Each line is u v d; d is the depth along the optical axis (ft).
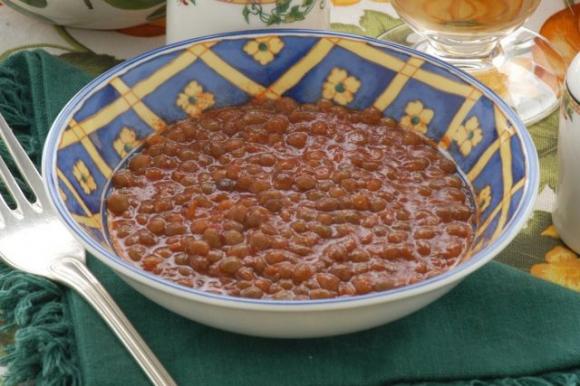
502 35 2.55
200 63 2.31
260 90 2.34
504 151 2.12
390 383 1.98
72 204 2.05
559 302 2.06
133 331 1.99
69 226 1.95
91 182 2.13
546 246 2.21
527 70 2.61
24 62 2.49
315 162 2.18
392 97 2.29
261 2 2.38
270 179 2.16
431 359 1.99
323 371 1.97
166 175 2.19
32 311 2.06
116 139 2.21
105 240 2.06
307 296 1.96
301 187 2.13
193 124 2.29
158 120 2.27
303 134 2.24
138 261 2.04
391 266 2.00
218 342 2.00
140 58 2.26
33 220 2.18
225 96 2.33
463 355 2.00
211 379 1.96
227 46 2.32
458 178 2.18
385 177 2.17
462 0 2.44
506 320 2.04
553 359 1.99
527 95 2.55
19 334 1.99
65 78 2.45
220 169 2.19
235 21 2.39
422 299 1.89
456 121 2.22
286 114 2.31
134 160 2.20
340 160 2.20
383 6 2.78
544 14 2.78
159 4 2.58
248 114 2.29
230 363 1.98
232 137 2.27
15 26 2.68
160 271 2.01
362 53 2.31
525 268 2.17
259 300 1.83
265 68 2.34
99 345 1.98
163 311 2.05
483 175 2.14
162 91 2.28
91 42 2.65
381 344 2.00
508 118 2.14
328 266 2.00
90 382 1.94
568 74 2.13
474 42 2.59
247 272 1.98
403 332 2.02
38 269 2.10
